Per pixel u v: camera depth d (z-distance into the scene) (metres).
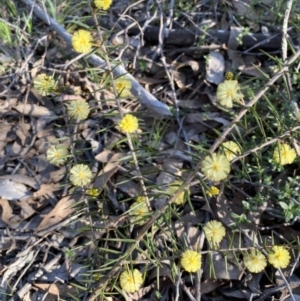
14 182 0.27
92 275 0.22
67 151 0.24
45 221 0.25
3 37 0.31
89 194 0.23
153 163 0.27
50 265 0.25
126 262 0.20
